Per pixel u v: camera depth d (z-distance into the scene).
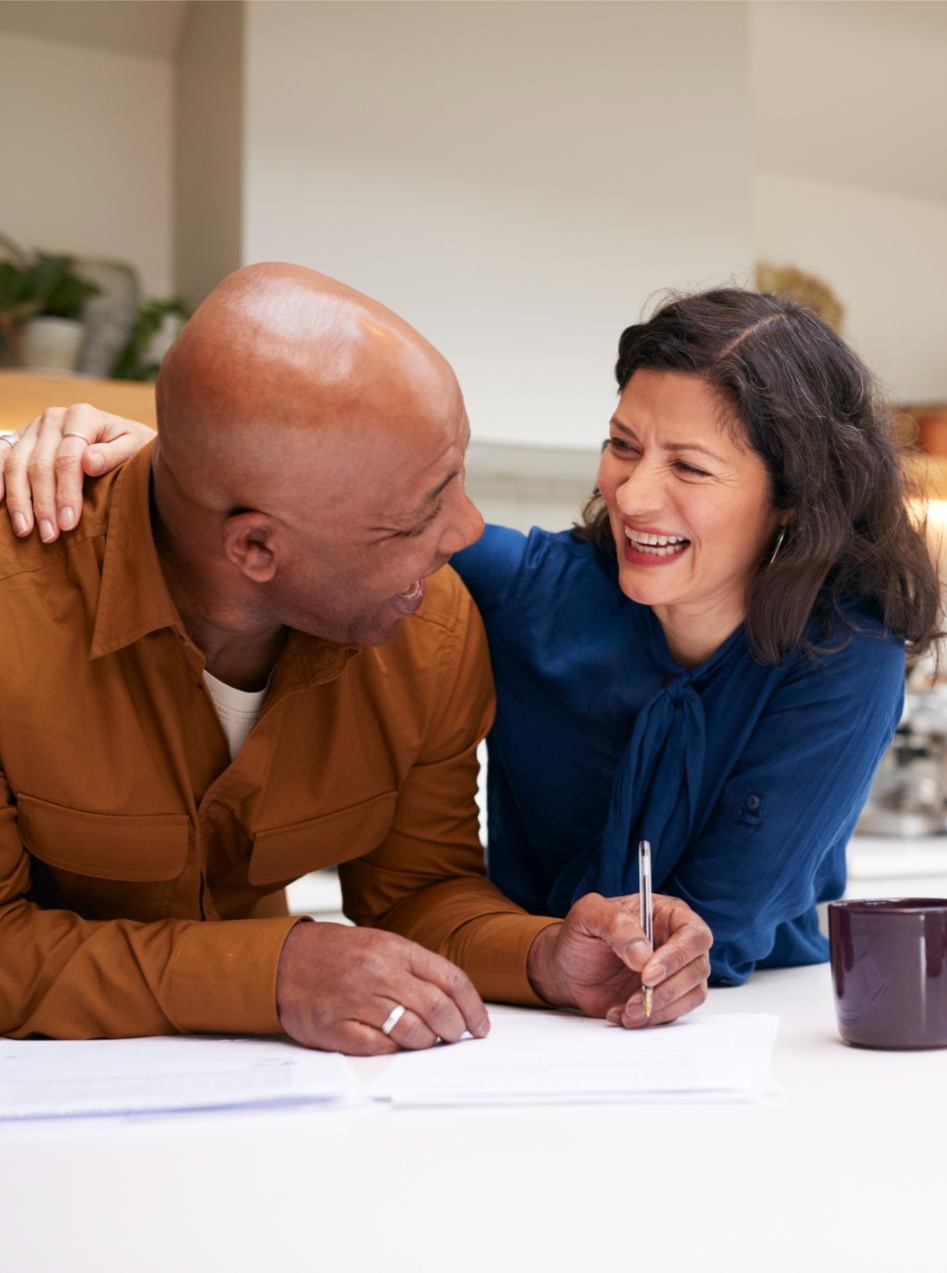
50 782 1.10
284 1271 0.57
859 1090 0.86
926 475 1.47
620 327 2.91
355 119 2.67
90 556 1.09
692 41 2.99
